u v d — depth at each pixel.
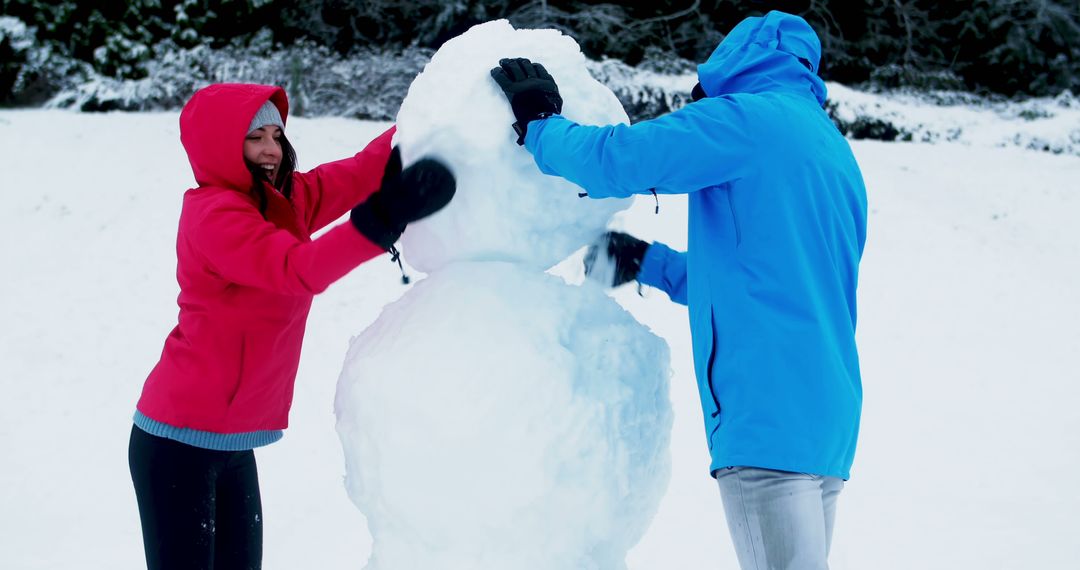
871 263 8.02
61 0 12.03
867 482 4.77
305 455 4.89
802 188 1.88
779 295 1.85
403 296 2.07
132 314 6.56
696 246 1.98
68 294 6.74
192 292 2.04
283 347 2.11
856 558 3.86
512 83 1.88
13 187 8.09
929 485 4.73
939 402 5.95
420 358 1.84
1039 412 5.79
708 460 4.91
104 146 8.91
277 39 12.47
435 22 12.52
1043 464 5.01
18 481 4.63
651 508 2.04
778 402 1.82
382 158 2.38
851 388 1.90
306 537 4.00
